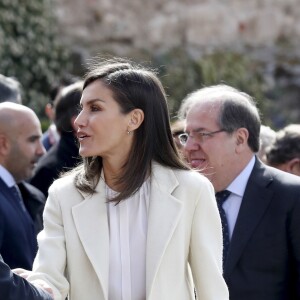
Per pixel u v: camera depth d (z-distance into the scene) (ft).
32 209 30.40
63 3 84.02
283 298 24.95
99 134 20.08
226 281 24.73
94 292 19.89
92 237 20.01
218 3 90.84
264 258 24.85
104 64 21.15
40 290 19.24
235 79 86.02
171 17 89.10
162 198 20.12
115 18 86.89
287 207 24.99
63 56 79.77
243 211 25.23
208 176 25.89
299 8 93.40
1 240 27.20
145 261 19.92
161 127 20.63
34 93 76.33
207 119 25.86
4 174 29.35
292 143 30.14
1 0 75.77
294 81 90.89
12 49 75.51
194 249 20.27
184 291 20.04
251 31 91.66
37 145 30.17
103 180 20.58
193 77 84.69
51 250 20.03
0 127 29.60
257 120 26.25
